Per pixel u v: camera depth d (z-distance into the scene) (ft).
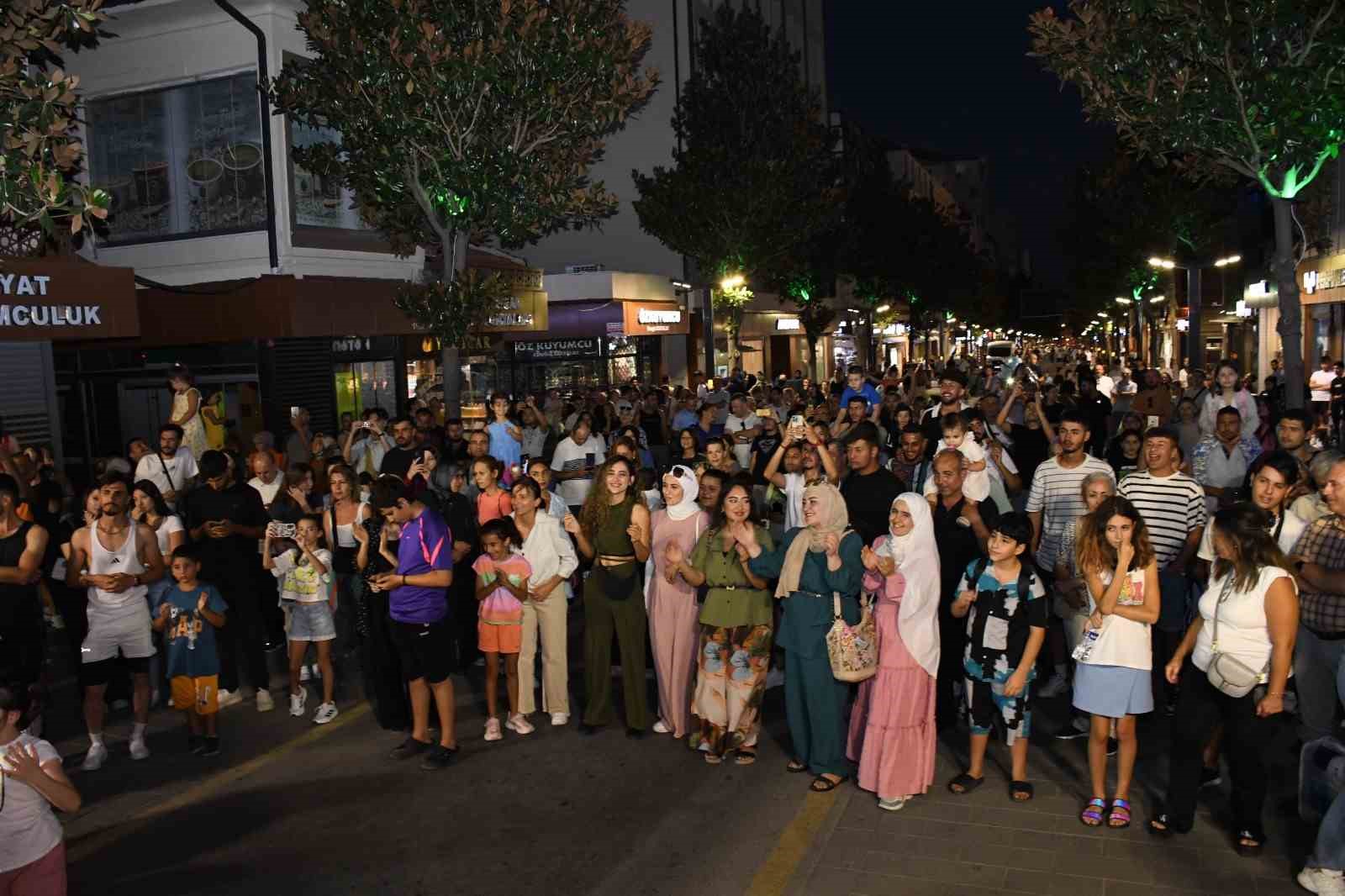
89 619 25.77
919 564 21.22
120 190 59.82
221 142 57.31
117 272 39.11
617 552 26.25
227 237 56.95
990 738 25.09
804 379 79.36
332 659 34.96
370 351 64.85
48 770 15.67
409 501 24.99
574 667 33.12
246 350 57.82
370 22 48.37
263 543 30.55
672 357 111.86
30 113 26.78
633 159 114.73
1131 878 18.04
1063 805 21.09
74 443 61.82
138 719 26.25
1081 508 25.43
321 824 21.88
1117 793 20.15
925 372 77.20
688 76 115.75
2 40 26.99
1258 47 43.11
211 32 56.85
